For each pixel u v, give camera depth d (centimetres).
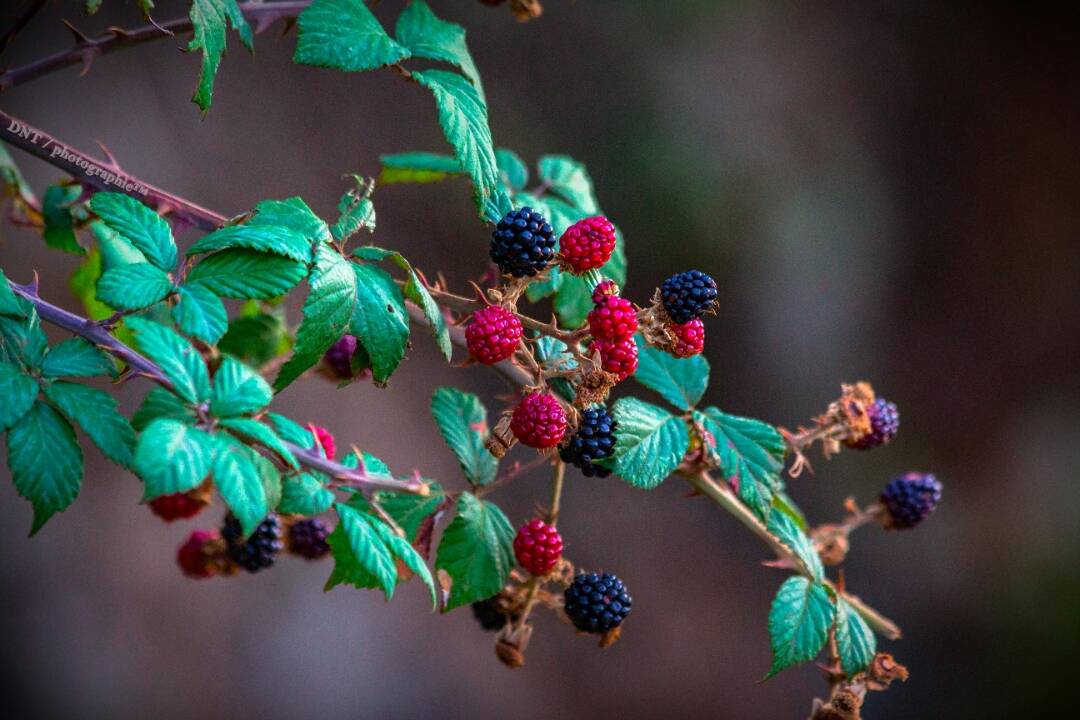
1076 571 1068
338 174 825
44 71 204
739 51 1021
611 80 955
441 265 872
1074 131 1212
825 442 226
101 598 688
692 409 204
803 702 927
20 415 148
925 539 1076
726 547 962
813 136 1055
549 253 181
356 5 189
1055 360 1177
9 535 669
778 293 1017
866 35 1129
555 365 186
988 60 1198
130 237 162
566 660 884
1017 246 1174
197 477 136
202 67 175
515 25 935
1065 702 1002
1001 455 1133
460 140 181
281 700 736
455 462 827
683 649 916
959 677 1027
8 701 652
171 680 700
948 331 1141
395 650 790
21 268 620
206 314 155
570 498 916
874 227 1087
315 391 774
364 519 171
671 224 964
